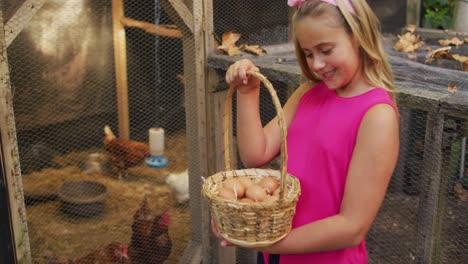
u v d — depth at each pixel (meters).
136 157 3.86
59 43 3.97
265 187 1.42
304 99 1.45
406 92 2.03
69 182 3.67
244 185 1.44
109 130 3.98
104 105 4.37
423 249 2.43
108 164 3.98
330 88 1.30
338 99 1.34
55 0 3.84
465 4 3.60
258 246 1.34
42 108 4.00
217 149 2.75
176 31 3.14
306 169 1.38
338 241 1.29
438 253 2.44
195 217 2.85
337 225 1.29
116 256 2.69
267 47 2.76
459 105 1.89
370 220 1.27
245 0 2.79
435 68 2.47
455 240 3.14
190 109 2.69
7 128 1.95
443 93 2.00
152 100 4.15
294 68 2.39
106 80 4.34
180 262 2.86
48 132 4.11
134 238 2.89
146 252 2.90
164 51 3.69
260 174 1.54
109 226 3.37
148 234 2.87
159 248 2.89
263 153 1.50
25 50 3.68
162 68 3.89
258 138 1.48
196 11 2.50
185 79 2.65
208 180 1.48
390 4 3.66
